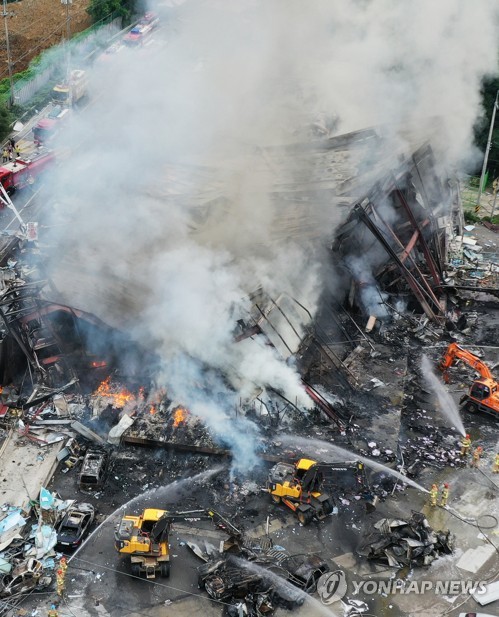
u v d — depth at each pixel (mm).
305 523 34719
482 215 65375
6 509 34250
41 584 31297
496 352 47625
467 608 31469
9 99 75938
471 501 36750
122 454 38094
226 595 31078
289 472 35719
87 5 99125
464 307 52000
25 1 98188
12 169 59188
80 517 33750
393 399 42719
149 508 35125
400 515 35625
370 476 37500
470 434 41156
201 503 35625
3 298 41656
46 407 40094
